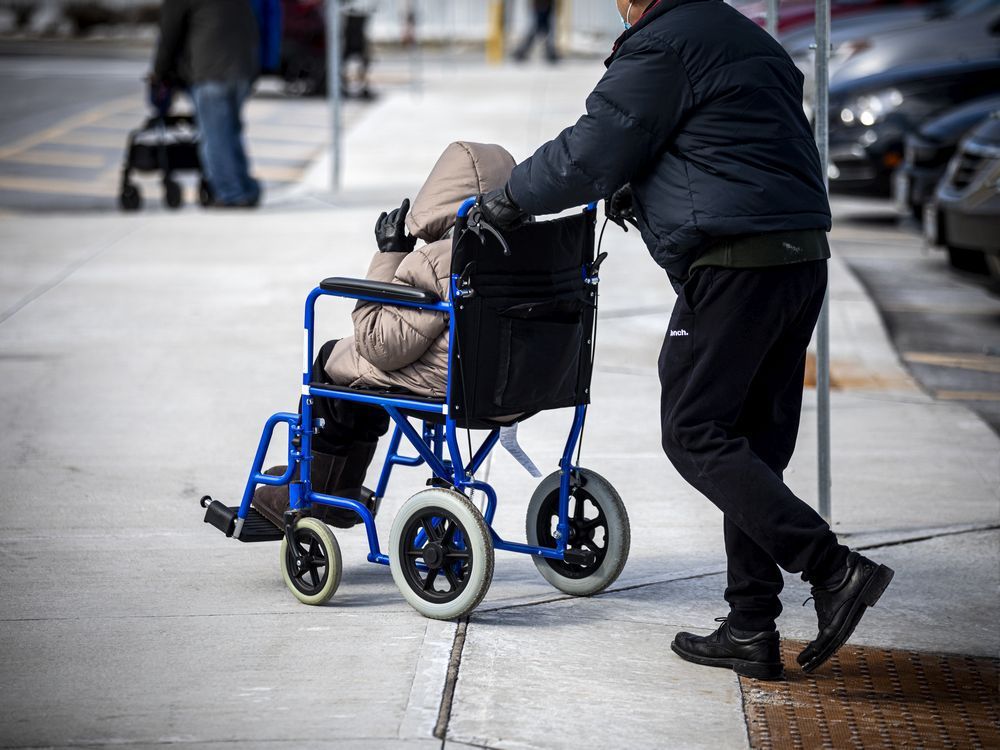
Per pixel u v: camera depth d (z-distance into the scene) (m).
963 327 23.98
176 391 18.95
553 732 9.46
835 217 35.69
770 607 10.48
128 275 26.25
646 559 13.16
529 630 11.32
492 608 11.84
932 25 34.84
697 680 10.42
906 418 18.14
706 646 10.66
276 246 28.88
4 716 9.62
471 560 11.15
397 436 12.63
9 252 28.48
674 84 9.78
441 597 11.39
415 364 11.24
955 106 32.50
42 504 14.63
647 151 9.95
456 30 115.56
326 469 12.18
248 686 10.15
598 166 9.91
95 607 11.80
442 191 11.22
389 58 88.62
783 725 9.70
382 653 10.77
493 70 76.94
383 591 12.27
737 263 9.88
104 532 13.83
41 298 24.42
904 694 10.28
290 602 11.95
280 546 12.77
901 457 16.42
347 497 12.48
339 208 33.56
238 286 25.27
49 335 21.92
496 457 16.39
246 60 33.09
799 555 9.93
